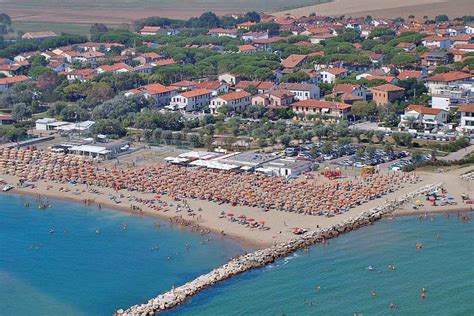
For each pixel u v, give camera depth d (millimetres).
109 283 186250
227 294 175500
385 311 165875
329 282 179875
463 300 169500
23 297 181125
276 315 165625
